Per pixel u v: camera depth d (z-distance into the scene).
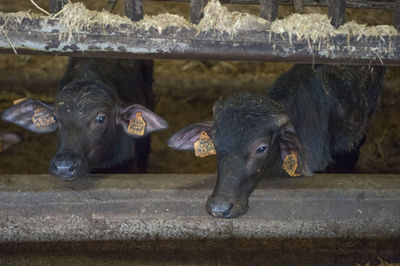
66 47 3.11
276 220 3.90
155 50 3.13
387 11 8.80
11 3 7.83
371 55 3.23
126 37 3.09
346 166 5.15
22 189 3.76
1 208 3.77
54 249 3.80
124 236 3.91
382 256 3.88
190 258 3.77
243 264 3.72
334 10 3.18
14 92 6.98
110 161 4.75
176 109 6.93
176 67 7.66
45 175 4.00
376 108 5.66
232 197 3.25
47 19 3.04
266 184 3.89
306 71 4.54
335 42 3.18
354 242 3.97
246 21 3.09
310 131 4.40
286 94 4.29
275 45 3.15
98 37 3.08
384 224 3.94
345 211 3.90
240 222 3.90
